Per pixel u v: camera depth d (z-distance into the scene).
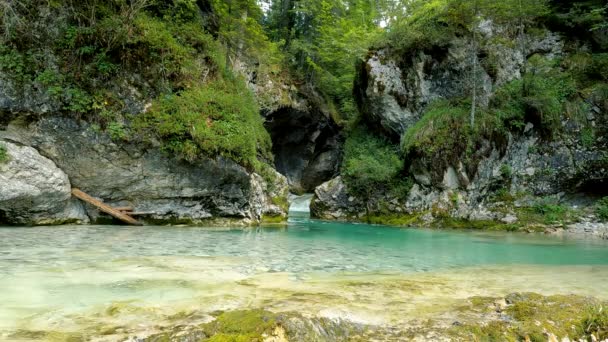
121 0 11.53
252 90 22.88
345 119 30.59
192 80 12.77
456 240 10.95
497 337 3.12
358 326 3.22
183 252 6.65
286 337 2.82
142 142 10.90
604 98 15.77
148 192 11.40
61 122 10.06
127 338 2.73
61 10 10.50
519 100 16.67
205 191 12.11
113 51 11.05
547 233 13.48
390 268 6.16
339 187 19.97
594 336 3.36
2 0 9.49
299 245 8.57
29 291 3.91
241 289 4.30
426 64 19.44
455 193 16.30
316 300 3.91
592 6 17.16
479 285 5.01
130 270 5.00
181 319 3.21
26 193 9.32
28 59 9.80
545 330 3.26
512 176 16.28
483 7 17.28
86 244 7.02
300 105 27.19
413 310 3.74
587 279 5.54
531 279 5.50
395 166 18.84
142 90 11.36
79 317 3.21
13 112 9.47
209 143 11.54
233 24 19.52
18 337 2.73
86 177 10.60
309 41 29.78
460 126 16.61
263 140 17.83
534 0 17.61
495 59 18.06
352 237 11.16
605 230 12.92
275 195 16.31
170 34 12.46
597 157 15.39
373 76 20.69
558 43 17.95
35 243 6.91
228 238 9.11
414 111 19.77
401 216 17.64
